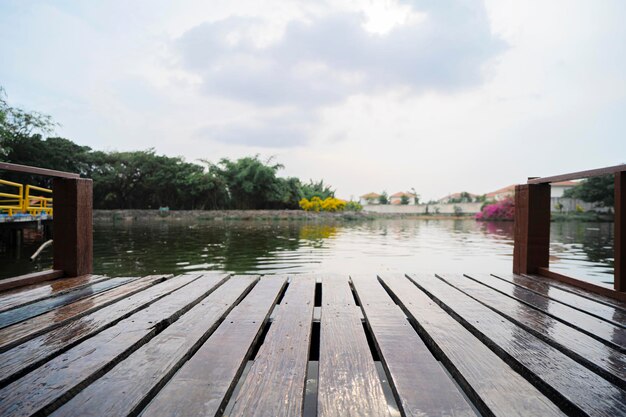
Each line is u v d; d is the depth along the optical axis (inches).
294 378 43.9
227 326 64.5
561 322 63.9
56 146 1015.6
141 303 76.4
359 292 91.0
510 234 516.1
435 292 88.3
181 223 808.3
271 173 1307.8
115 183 1146.0
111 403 37.7
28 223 388.5
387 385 58.3
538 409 36.5
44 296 79.6
